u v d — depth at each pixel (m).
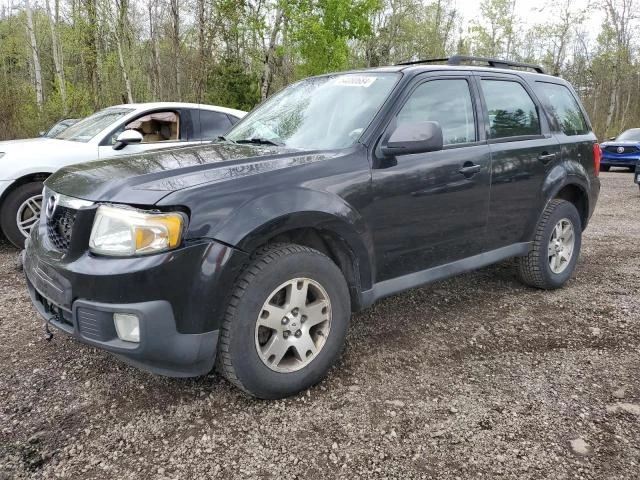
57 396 2.83
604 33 35.50
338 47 19.80
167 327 2.41
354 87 3.57
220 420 2.63
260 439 2.48
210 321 2.49
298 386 2.82
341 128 3.30
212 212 2.47
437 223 3.48
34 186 5.77
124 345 2.42
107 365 3.17
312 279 2.81
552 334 3.73
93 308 2.41
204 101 20.73
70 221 2.60
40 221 3.04
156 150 3.41
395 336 3.66
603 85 44.28
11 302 4.21
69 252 2.54
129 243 2.38
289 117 3.67
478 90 3.88
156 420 2.62
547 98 4.53
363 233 3.03
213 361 2.58
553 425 2.61
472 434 2.53
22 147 5.98
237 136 3.83
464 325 3.87
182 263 2.39
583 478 2.23
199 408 2.73
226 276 2.48
